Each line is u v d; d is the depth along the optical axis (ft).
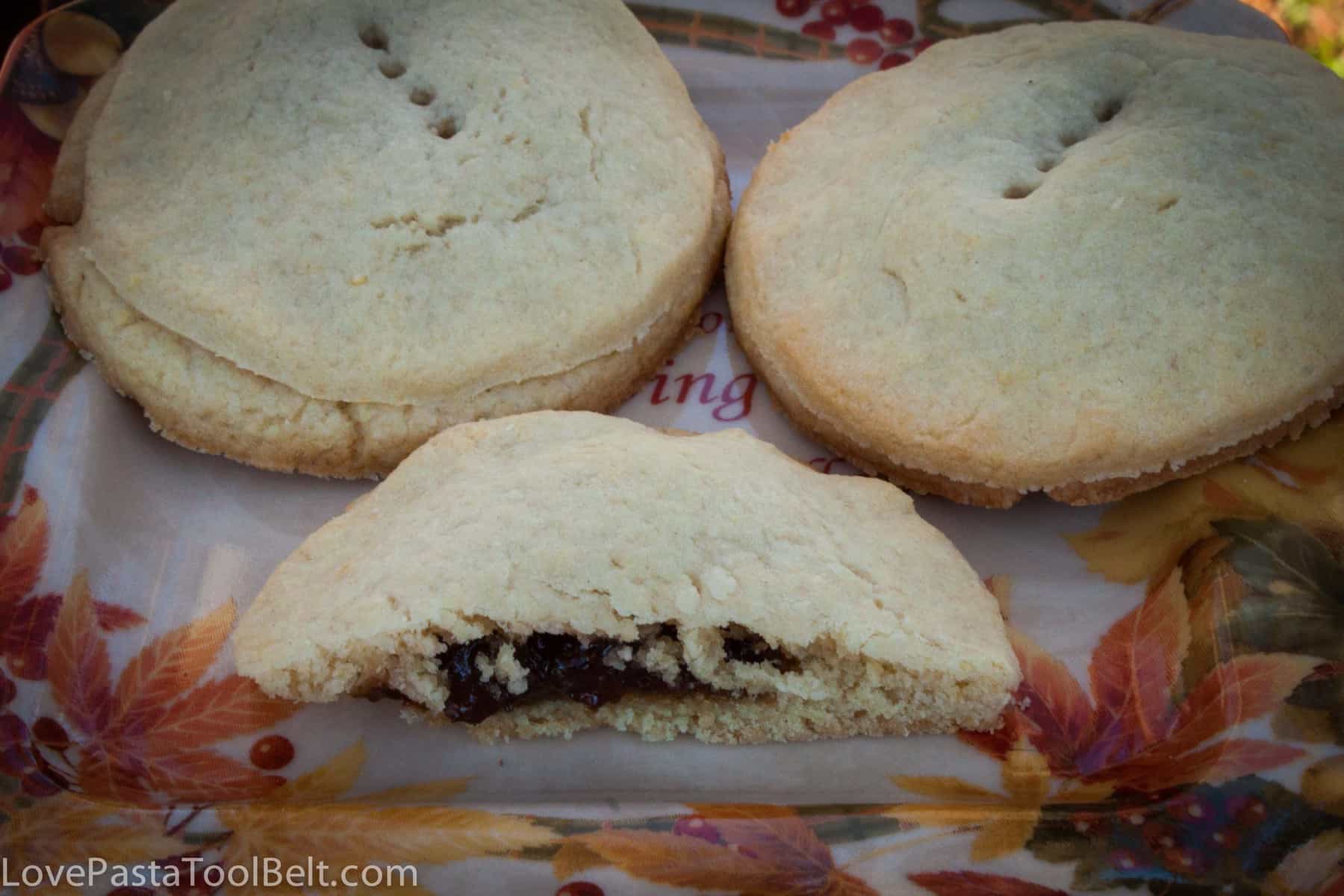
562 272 0.86
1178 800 0.77
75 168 0.89
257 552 0.86
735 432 0.85
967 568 0.82
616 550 0.79
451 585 0.78
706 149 0.93
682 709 0.81
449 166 0.87
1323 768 0.77
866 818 0.77
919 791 0.80
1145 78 0.90
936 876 0.76
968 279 0.84
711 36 1.00
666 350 0.91
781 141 0.94
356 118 0.88
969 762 0.80
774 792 0.80
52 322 0.87
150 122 0.88
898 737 0.81
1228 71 0.89
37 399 0.86
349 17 0.91
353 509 0.83
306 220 0.85
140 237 0.85
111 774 0.79
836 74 0.99
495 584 0.78
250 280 0.84
